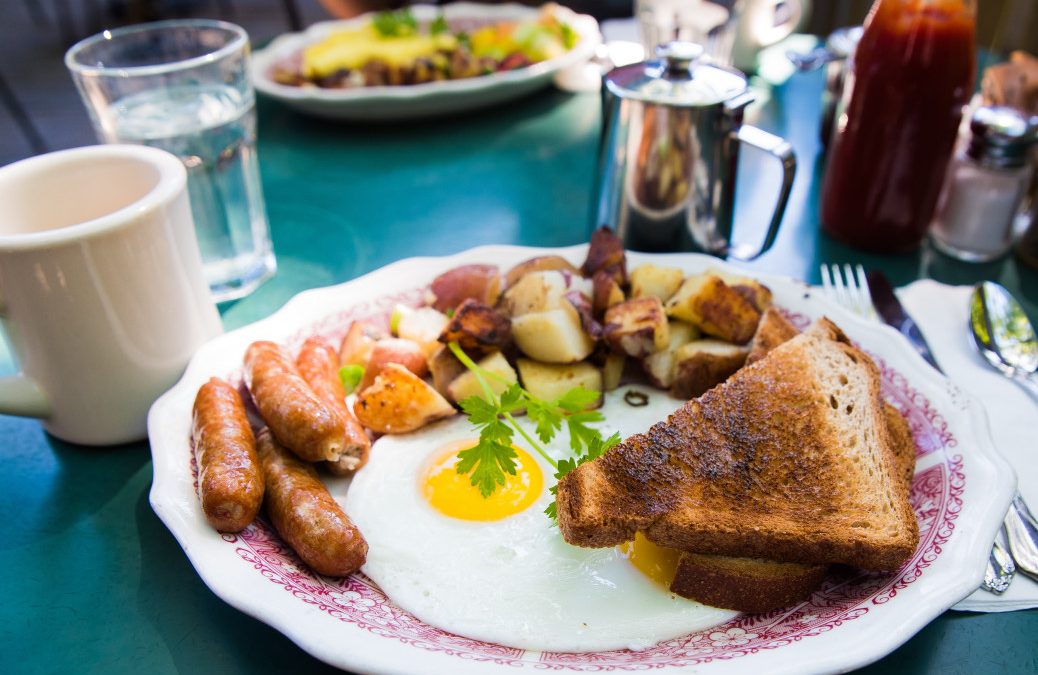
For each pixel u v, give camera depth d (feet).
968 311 1.28
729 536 0.85
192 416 0.99
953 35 1.28
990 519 0.87
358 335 1.18
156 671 0.84
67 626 0.88
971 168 1.42
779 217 1.32
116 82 1.29
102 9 4.46
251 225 1.42
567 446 1.07
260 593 0.81
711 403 0.98
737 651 0.80
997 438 1.06
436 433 1.08
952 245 1.47
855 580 0.88
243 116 1.36
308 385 1.03
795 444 0.93
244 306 1.36
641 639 0.85
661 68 1.33
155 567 0.93
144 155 1.09
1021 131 1.34
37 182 1.05
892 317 1.26
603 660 0.82
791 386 0.99
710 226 1.39
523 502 0.99
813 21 3.05
